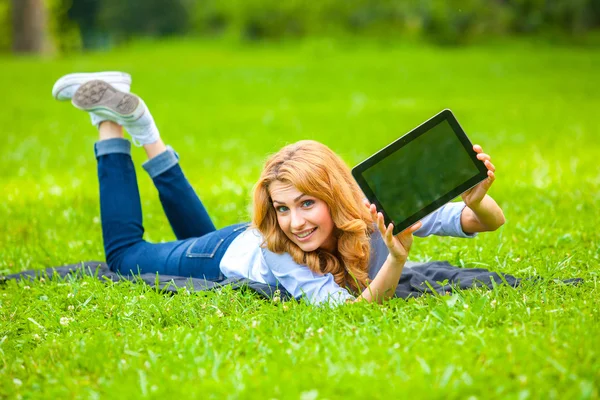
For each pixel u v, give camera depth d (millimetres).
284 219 3566
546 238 4738
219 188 7035
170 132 11500
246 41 26375
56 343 3182
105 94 4402
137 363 2910
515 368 2674
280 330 3148
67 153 9375
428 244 4867
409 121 12344
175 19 37531
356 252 3629
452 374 2650
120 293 3793
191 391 2623
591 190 6332
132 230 4391
